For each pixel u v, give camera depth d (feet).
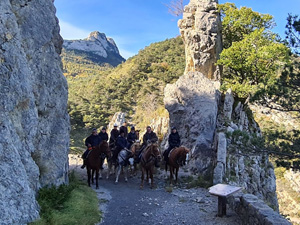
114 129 51.26
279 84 39.86
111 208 32.65
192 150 55.77
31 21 30.32
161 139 69.77
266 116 171.53
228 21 78.79
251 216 25.00
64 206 28.14
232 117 67.36
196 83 61.98
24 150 24.91
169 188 41.73
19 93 25.13
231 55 72.74
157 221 29.01
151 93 178.50
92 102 177.68
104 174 51.75
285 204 144.05
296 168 37.93
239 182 49.16
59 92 34.91
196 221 28.68
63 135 34.27
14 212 20.51
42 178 29.32
